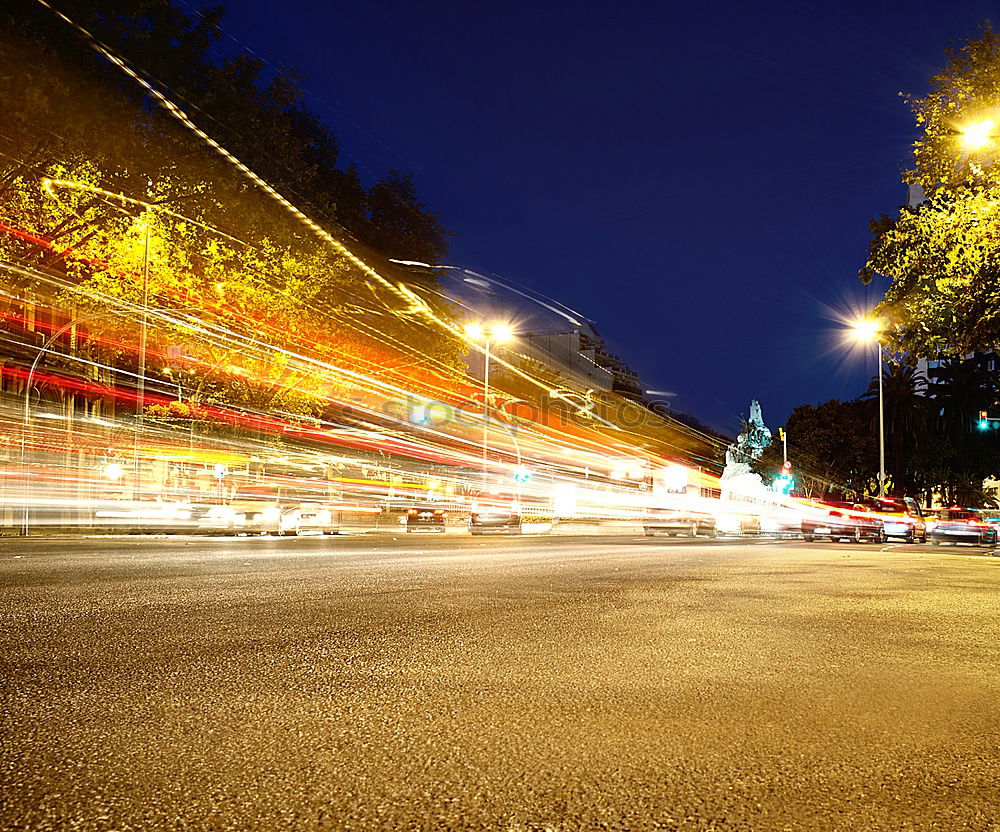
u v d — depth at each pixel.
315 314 37.97
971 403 79.94
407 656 6.38
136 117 25.70
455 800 3.37
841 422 82.25
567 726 4.46
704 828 3.13
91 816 3.16
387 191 48.09
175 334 36.16
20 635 6.95
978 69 17.86
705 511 34.56
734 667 6.09
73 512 33.81
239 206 29.73
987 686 5.56
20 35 21.30
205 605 9.01
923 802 3.41
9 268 28.20
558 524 48.69
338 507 43.34
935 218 19.14
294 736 4.21
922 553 24.67
